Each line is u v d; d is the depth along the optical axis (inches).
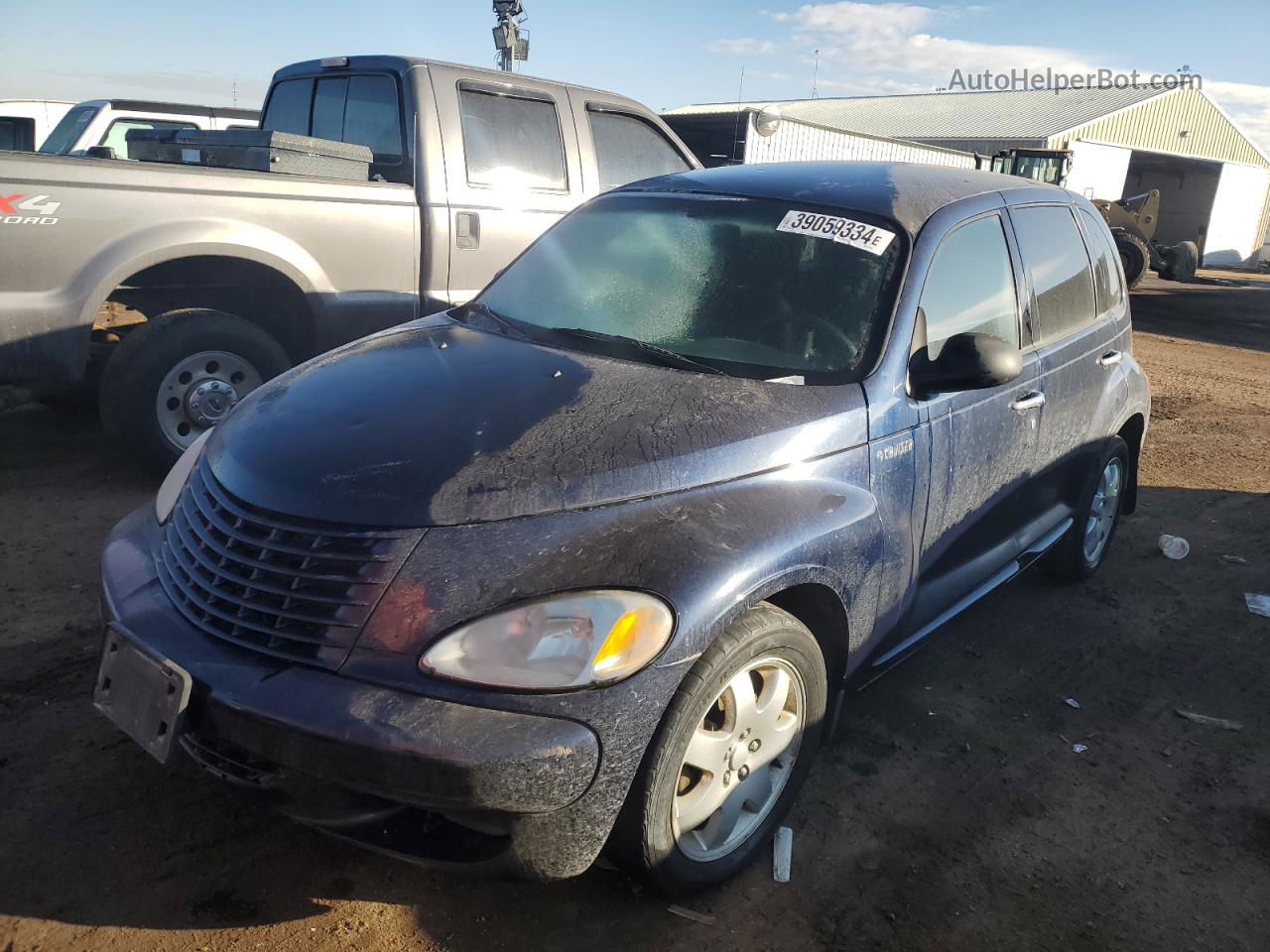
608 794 83.6
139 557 102.8
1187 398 385.7
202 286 202.8
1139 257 887.7
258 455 97.6
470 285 227.9
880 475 113.3
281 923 93.1
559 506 90.4
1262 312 797.9
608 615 83.4
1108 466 185.2
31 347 174.4
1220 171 1446.9
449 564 85.1
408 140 218.1
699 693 88.3
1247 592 192.5
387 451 94.6
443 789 77.7
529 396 105.0
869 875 106.1
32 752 114.8
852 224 130.1
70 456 218.5
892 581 115.4
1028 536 157.4
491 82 227.9
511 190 230.4
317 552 87.1
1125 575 197.5
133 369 190.2
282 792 84.6
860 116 1715.1
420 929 93.7
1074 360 159.8
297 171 202.8
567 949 92.7
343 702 80.5
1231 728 143.0
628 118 260.4
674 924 96.7
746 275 128.3
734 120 660.7
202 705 84.7
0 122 512.4
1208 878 110.3
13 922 90.6
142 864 99.1
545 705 80.7
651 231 141.3
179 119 411.2
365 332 214.7
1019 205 153.7
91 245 176.7
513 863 82.7
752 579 91.3
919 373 120.6
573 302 134.0
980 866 109.1
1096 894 106.0
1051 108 1483.8
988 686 150.0
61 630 142.4
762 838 105.1
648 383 109.4
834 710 114.2
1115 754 134.1
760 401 108.1
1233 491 259.1
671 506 94.3
